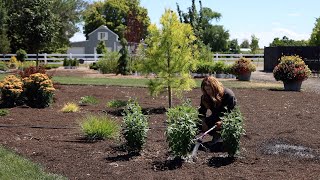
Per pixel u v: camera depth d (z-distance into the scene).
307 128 9.59
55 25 35.53
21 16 33.88
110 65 30.73
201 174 6.26
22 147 7.83
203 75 27.12
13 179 5.89
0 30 43.16
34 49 35.03
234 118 6.91
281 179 5.99
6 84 12.80
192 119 7.03
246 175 6.17
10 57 43.00
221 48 78.62
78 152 7.55
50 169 6.61
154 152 7.50
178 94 12.79
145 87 19.11
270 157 7.11
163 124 10.11
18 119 10.58
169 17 12.25
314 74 30.00
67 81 21.69
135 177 6.19
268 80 24.55
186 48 12.33
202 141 7.83
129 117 7.43
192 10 33.91
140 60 12.58
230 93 7.79
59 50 63.50
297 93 17.44
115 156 7.30
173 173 6.32
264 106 13.31
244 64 23.88
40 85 12.88
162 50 12.20
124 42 30.00
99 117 9.84
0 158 6.78
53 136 8.79
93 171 6.51
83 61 45.19
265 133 8.98
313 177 6.05
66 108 11.97
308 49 32.62
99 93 16.69
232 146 6.86
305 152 7.43
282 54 33.84
